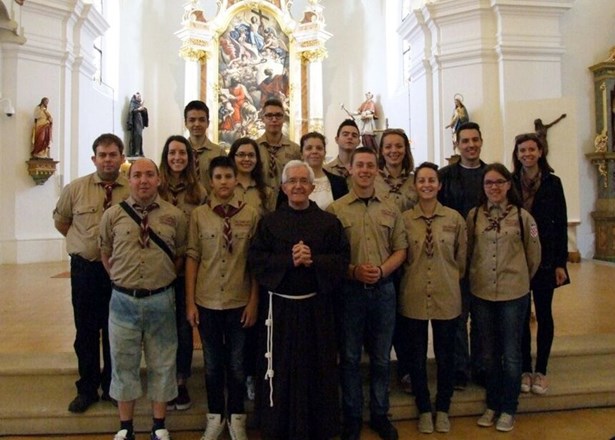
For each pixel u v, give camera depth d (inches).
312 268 104.6
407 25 387.2
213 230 110.5
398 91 436.5
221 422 111.7
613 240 329.4
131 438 107.5
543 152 129.4
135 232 106.3
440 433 116.6
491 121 341.1
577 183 310.5
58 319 178.2
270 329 105.3
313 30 479.8
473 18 344.2
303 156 130.0
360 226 112.3
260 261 105.2
